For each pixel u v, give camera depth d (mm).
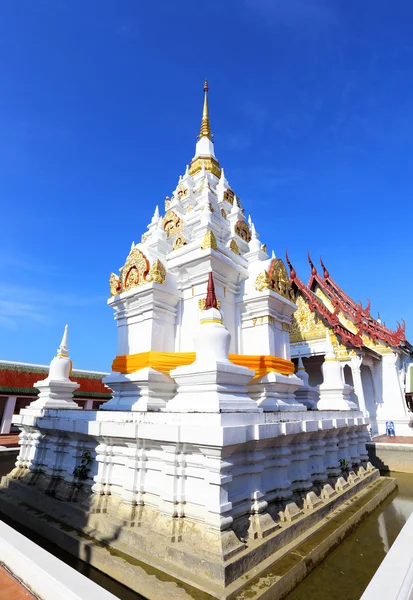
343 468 10438
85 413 8430
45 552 4609
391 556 4930
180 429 5859
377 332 24891
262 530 5867
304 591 5352
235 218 14789
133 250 11477
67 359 11648
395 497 11086
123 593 5258
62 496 7883
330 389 13242
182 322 10844
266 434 6359
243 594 4711
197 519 5609
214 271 10516
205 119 19531
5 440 20828
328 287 28516
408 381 28875
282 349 11453
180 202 14953
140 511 6355
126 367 10031
